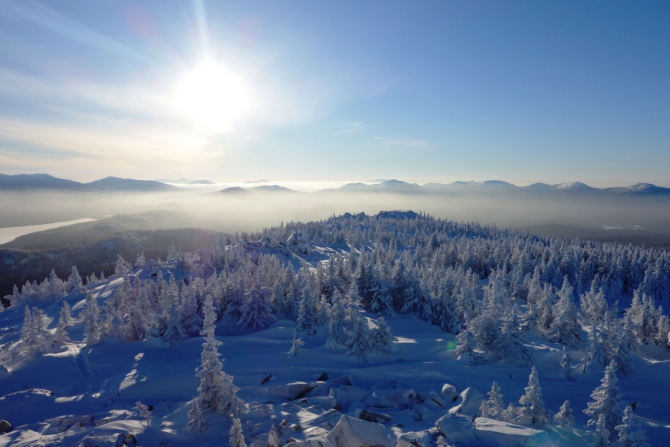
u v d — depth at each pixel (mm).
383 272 80562
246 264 91375
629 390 36375
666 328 48906
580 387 36406
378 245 122438
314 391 34750
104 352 49562
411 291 71000
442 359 46438
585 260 123875
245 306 63156
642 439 19438
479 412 26109
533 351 45344
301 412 28109
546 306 58438
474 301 63688
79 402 34188
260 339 52469
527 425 23484
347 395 33406
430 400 30672
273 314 66438
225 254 108875
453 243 136000
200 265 102875
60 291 106188
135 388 37531
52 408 32531
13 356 46500
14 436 24047
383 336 46500
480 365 43438
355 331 46812
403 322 66125
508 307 57094
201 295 68625
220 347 49406
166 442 23953
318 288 69688
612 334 39875
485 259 120312
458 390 36344
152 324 54312
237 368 41094
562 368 40031
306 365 43188
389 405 30781
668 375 39625
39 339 47656
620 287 108250
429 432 21016
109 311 70875
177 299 60500
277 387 34281
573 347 48344
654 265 109812
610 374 24016
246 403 30422
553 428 23266
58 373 42406
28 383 39406
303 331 57000
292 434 23047
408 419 27109
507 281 92500
